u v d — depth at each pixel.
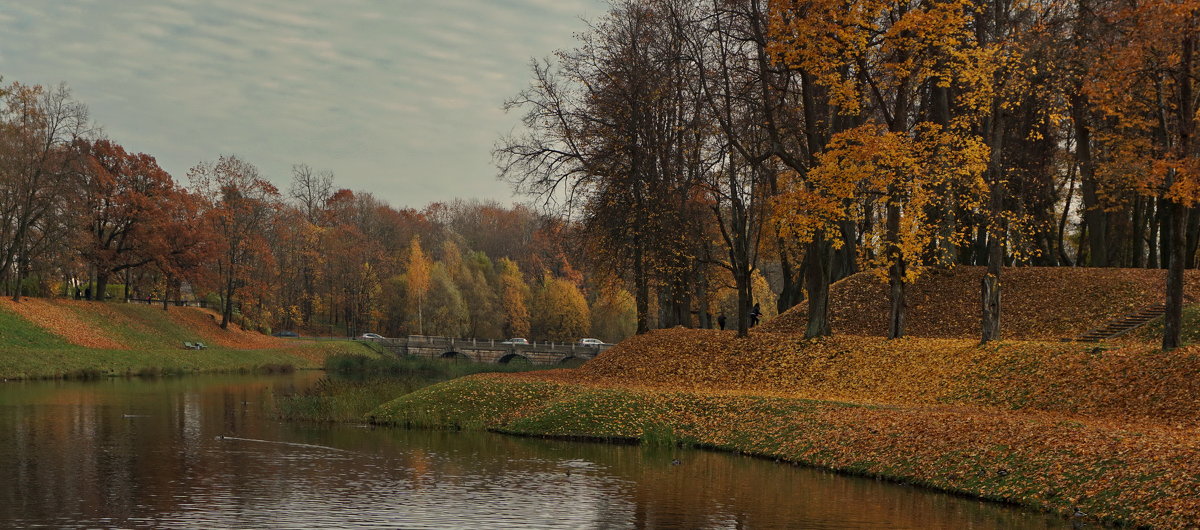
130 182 84.44
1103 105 32.66
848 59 34.91
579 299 105.81
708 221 52.16
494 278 118.94
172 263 87.31
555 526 18.33
